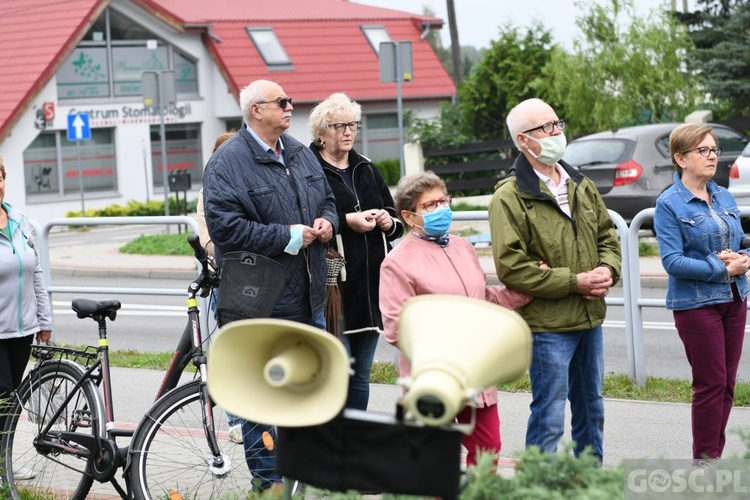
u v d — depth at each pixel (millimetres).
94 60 40031
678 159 6535
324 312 6812
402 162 21625
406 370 5824
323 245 6664
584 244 5961
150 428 6152
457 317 3469
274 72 43688
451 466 3457
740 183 17812
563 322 5906
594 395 6234
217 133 43125
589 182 6156
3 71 38312
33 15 40312
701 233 6430
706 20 31906
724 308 6504
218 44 42906
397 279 5773
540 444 5996
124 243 26797
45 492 6680
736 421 8086
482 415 5652
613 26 30000
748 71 29266
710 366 6465
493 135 34375
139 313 15750
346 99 7461
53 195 39062
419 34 49156
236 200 6336
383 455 3520
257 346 3646
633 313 9305
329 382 3551
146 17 41000
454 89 47594
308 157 6793
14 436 6820
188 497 6059
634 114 30031
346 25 47250
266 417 3561
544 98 32844
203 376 6121
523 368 3475
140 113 40844
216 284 6480
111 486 7113
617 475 3672
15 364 7082
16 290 6863
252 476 6129
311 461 3604
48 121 38344
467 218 9477
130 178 40750
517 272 5812
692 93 29703
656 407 8633
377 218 7309
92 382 6559
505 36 34031
